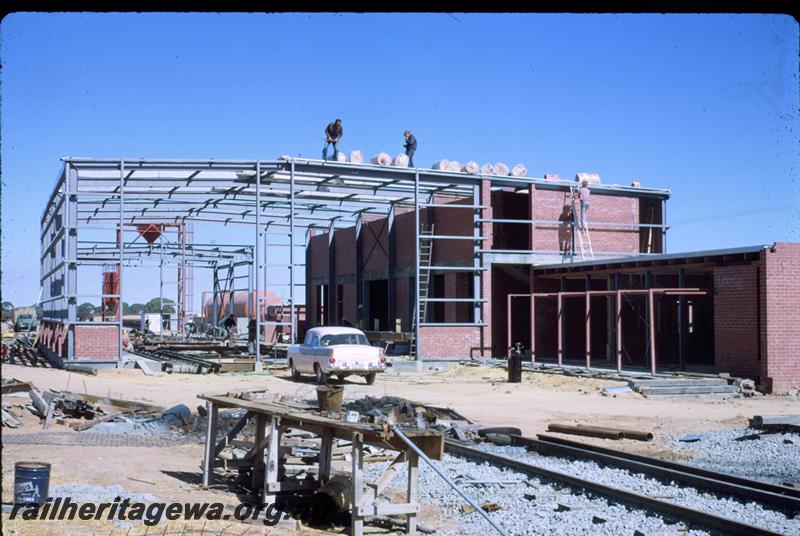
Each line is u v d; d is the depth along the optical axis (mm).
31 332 72000
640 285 33406
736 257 25281
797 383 24125
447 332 34750
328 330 28078
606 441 15195
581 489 10484
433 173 35125
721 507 9469
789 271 24359
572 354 37031
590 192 37688
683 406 20984
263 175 33750
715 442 14836
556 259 36562
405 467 12242
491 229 35969
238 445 11633
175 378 28516
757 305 24750
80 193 31359
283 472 10984
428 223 39156
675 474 11039
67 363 30531
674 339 32562
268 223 43938
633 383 23953
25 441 13906
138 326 75438
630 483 10961
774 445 14359
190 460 12930
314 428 9867
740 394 23359
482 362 33562
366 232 44781
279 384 26781
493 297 36656
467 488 10805
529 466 11688
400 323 37906
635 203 38750
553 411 19797
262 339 49969
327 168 33906
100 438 14703
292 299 32562
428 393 24250
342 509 9148
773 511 9289
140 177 32156
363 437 8734
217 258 54281
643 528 8445
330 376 29250
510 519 9086
